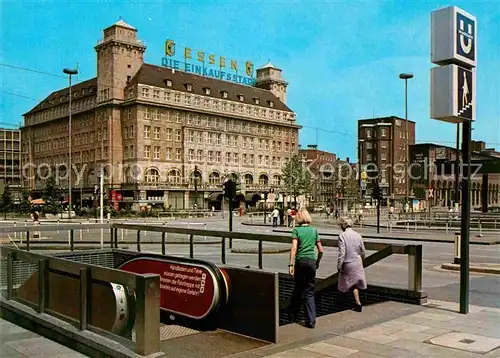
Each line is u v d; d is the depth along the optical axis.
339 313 8.41
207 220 59.66
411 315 8.20
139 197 84.88
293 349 6.39
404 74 50.59
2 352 6.55
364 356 6.09
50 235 31.77
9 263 8.88
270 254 20.56
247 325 7.25
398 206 102.50
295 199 73.06
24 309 8.07
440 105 8.49
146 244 26.19
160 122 89.69
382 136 111.81
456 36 8.47
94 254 13.48
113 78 89.38
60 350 6.64
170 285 8.45
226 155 99.81
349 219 8.88
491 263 16.94
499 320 7.92
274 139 110.50
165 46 98.50
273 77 118.81
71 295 7.23
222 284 7.60
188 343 7.03
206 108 96.56
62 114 104.50
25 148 118.19
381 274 14.27
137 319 5.66
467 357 6.09
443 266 15.88
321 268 15.80
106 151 90.31
